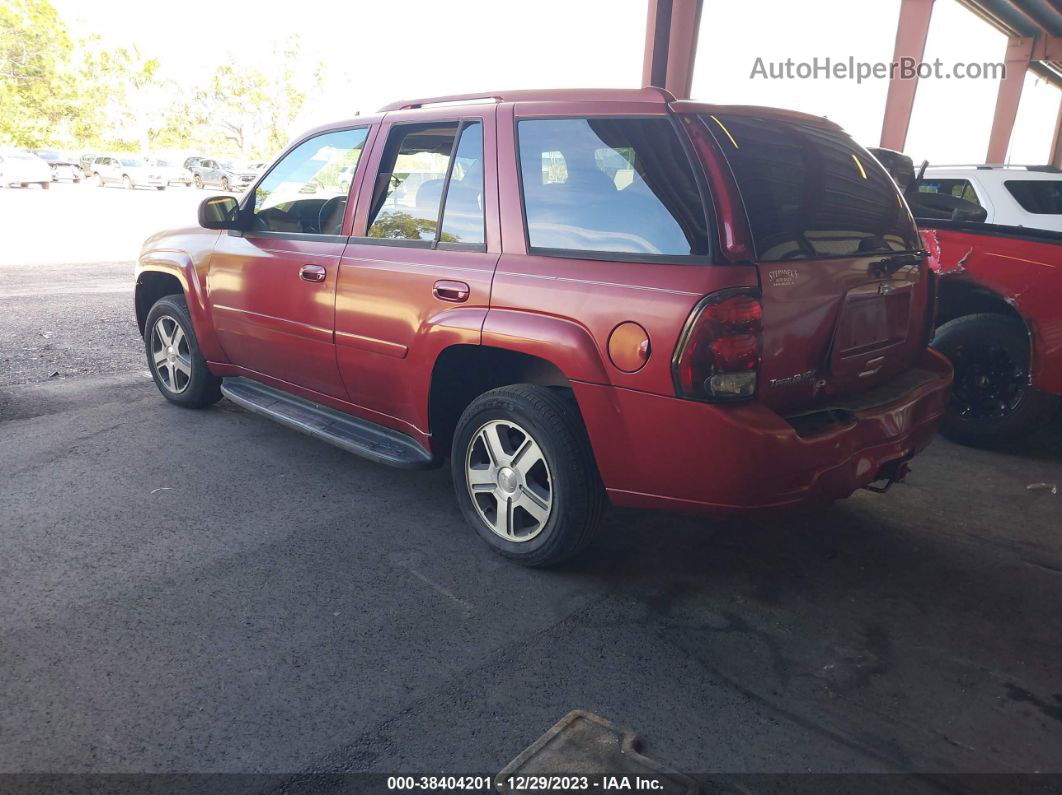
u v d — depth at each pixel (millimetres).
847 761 2252
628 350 2746
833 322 2934
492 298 3154
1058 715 2479
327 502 3908
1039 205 6723
